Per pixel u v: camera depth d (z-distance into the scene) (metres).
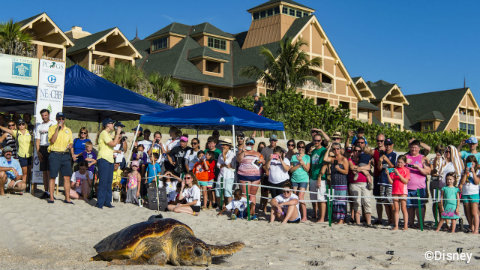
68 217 9.50
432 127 56.44
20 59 12.01
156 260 6.04
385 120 52.12
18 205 10.10
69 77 14.74
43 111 11.11
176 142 13.06
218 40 42.47
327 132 26.38
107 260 6.34
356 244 8.14
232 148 12.62
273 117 26.17
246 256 6.92
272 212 10.86
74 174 11.77
